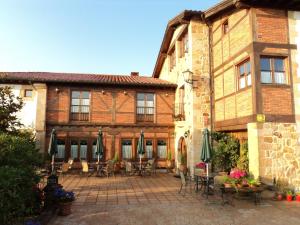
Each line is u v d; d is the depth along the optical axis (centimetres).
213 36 1139
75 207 666
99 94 1391
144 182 1054
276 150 793
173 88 1457
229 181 729
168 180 1109
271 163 785
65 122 1333
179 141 1343
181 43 1353
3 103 762
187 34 1230
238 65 927
